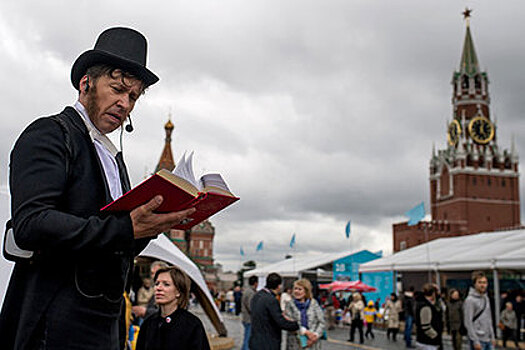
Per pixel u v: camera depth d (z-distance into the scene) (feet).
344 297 99.55
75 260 3.86
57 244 3.49
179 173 4.16
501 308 60.44
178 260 31.99
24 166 3.71
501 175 289.53
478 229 278.87
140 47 4.58
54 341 3.76
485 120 297.12
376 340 60.85
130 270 4.51
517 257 53.88
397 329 60.34
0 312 3.94
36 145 3.80
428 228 267.80
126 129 5.11
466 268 60.90
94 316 3.92
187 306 12.25
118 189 4.68
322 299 96.78
